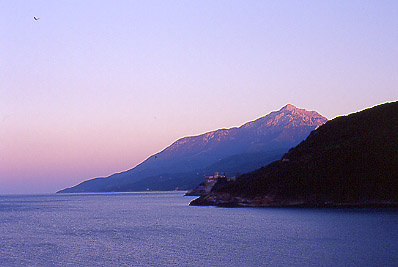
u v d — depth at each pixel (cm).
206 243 5875
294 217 9056
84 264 4619
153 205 18575
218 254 4984
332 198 11181
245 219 9231
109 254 5181
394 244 5194
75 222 9956
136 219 10556
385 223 7250
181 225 8556
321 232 6519
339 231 6512
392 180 10619
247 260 4584
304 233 6512
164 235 6931
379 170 11012
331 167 11862
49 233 7550
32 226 8994
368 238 5719
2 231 7975
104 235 7106
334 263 4266
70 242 6278
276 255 4794
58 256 5100
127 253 5222
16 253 5344
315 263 4300
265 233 6719
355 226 7006
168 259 4775
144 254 5128
